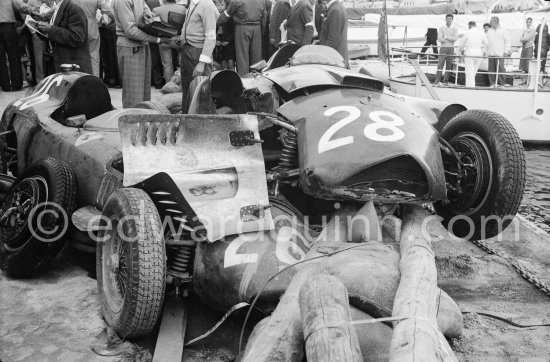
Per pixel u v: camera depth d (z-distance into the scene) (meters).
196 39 9.66
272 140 5.23
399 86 12.38
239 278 4.06
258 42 12.56
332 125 4.45
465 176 5.07
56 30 8.68
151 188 4.29
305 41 11.30
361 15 22.27
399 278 3.69
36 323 4.33
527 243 6.05
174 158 4.31
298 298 3.25
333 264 3.77
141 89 9.55
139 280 3.85
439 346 2.83
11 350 3.97
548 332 4.27
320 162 4.23
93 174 5.13
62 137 5.71
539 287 5.01
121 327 4.02
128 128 4.30
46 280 5.03
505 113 11.77
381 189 4.30
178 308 4.45
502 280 5.19
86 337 4.15
